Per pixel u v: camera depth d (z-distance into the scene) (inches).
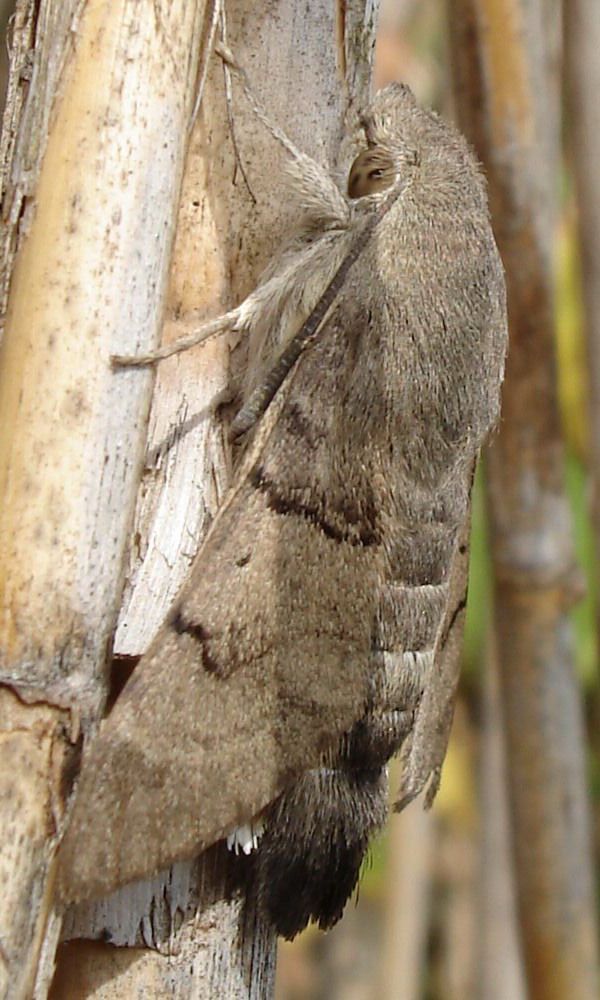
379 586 5.7
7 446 5.3
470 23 6.2
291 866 5.6
